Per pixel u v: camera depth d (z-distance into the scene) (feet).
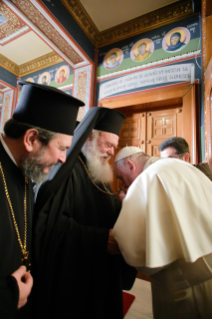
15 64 16.12
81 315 2.85
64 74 13.67
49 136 2.34
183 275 2.37
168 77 9.47
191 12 9.27
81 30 10.85
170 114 10.16
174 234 2.16
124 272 3.62
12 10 8.45
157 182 2.34
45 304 2.51
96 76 11.89
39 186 3.07
